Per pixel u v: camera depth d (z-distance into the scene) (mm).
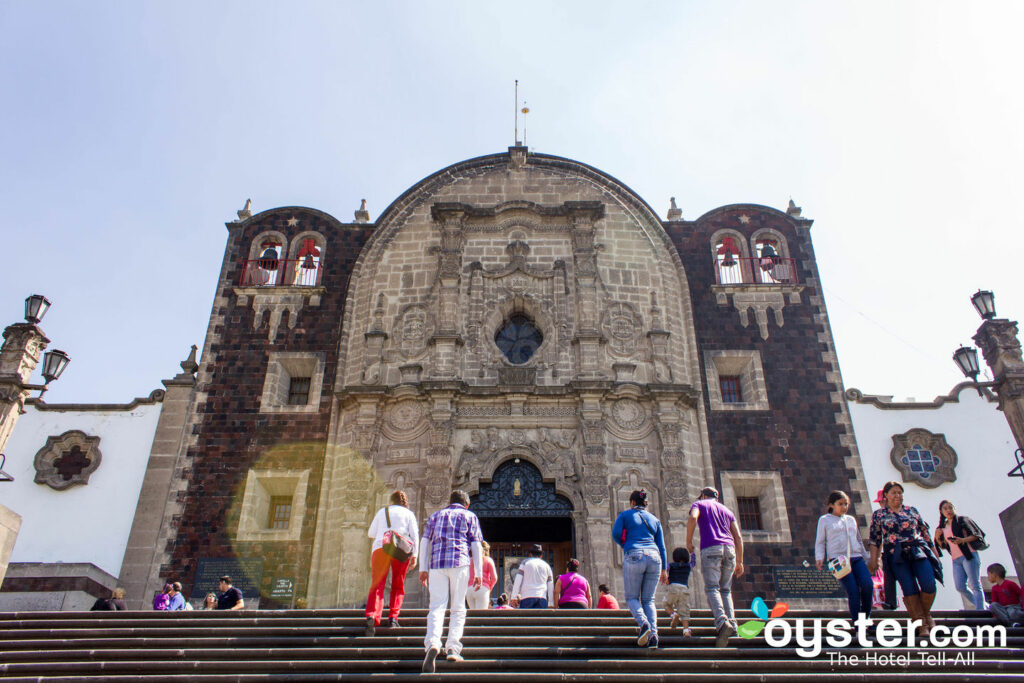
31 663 12000
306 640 12695
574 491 25156
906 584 12500
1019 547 14211
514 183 31531
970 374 24406
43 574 21391
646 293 29172
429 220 30594
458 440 25953
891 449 26594
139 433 26766
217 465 26266
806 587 24344
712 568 12156
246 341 28656
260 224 31188
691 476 25891
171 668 11758
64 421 26875
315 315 29188
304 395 28422
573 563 15961
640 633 11945
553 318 28188
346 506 24781
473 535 12141
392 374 27547
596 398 26203
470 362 27422
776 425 27031
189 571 24531
